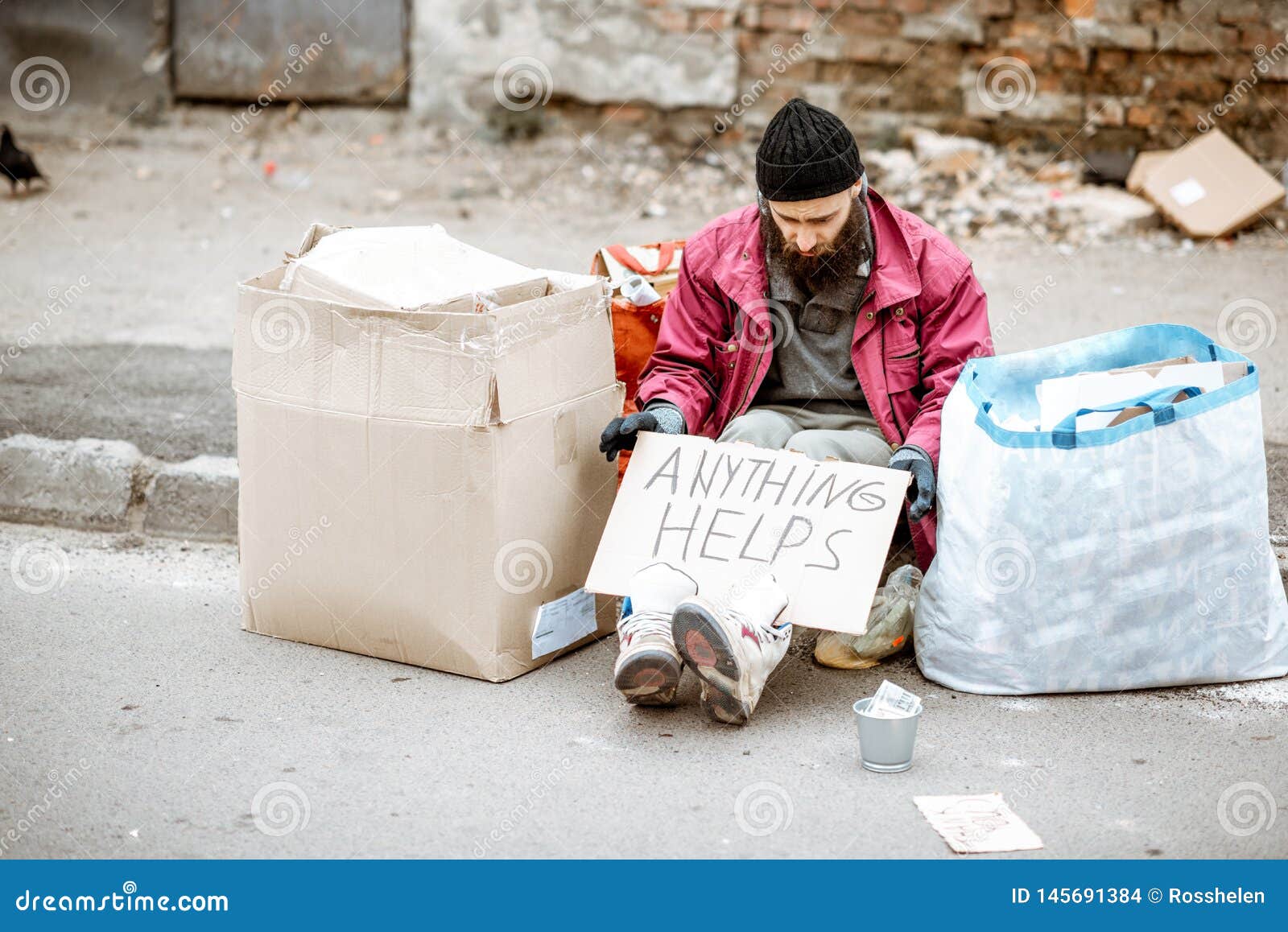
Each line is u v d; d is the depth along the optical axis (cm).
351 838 253
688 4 838
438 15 865
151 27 902
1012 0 791
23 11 902
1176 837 250
